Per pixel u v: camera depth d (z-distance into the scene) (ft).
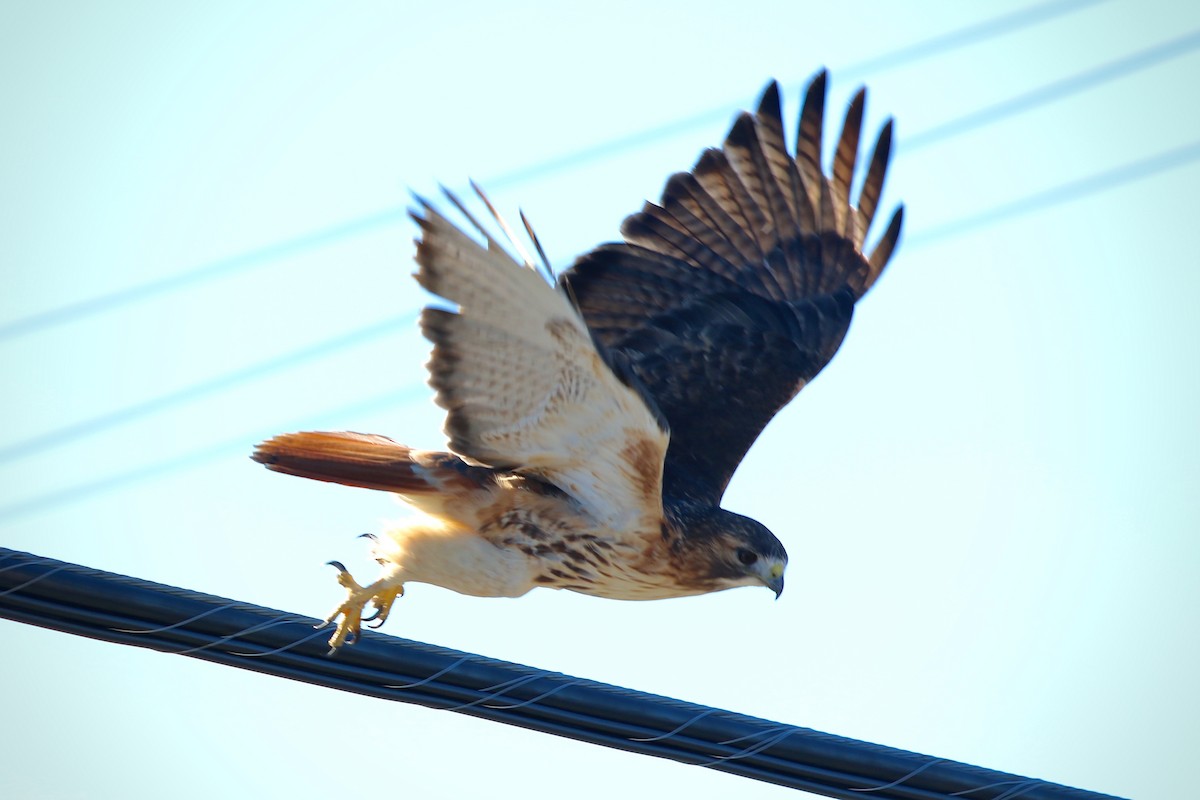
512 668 31.65
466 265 34.14
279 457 37.01
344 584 37.96
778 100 50.49
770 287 50.03
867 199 50.98
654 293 48.39
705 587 41.27
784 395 47.88
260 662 30.32
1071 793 34.71
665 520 40.19
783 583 41.63
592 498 38.27
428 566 37.52
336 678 30.86
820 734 33.45
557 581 39.40
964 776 34.37
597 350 34.42
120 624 28.89
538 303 33.91
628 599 40.86
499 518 38.14
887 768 33.83
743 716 33.01
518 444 36.81
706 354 48.06
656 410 35.88
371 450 37.37
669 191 49.65
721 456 46.01
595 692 32.07
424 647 31.27
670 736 32.53
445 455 37.70
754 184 50.62
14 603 28.09
